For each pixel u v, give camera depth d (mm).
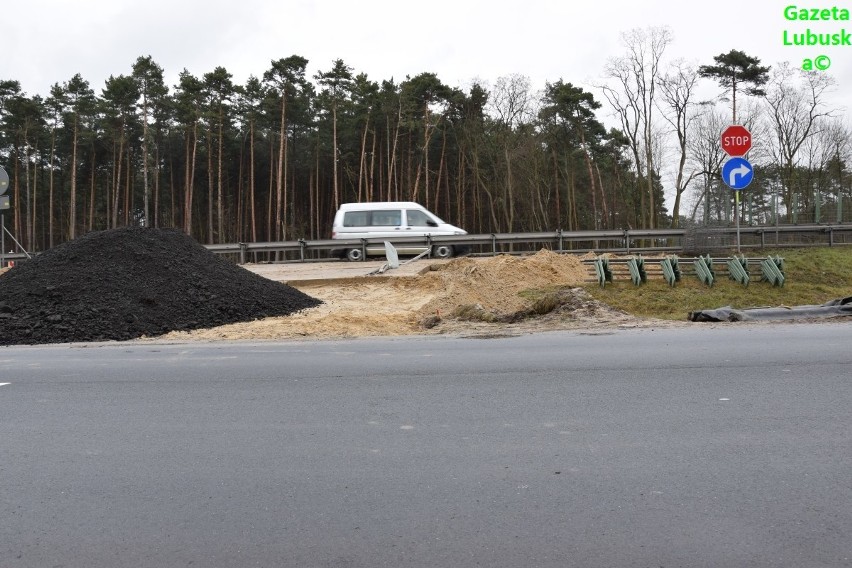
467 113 55062
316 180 58844
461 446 5277
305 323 12641
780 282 15008
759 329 10766
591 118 52281
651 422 5773
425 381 7555
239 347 10586
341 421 6035
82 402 6930
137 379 8078
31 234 59156
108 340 11758
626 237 22766
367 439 5508
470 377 7699
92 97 56625
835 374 7336
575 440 5352
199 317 13023
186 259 14703
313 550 3703
